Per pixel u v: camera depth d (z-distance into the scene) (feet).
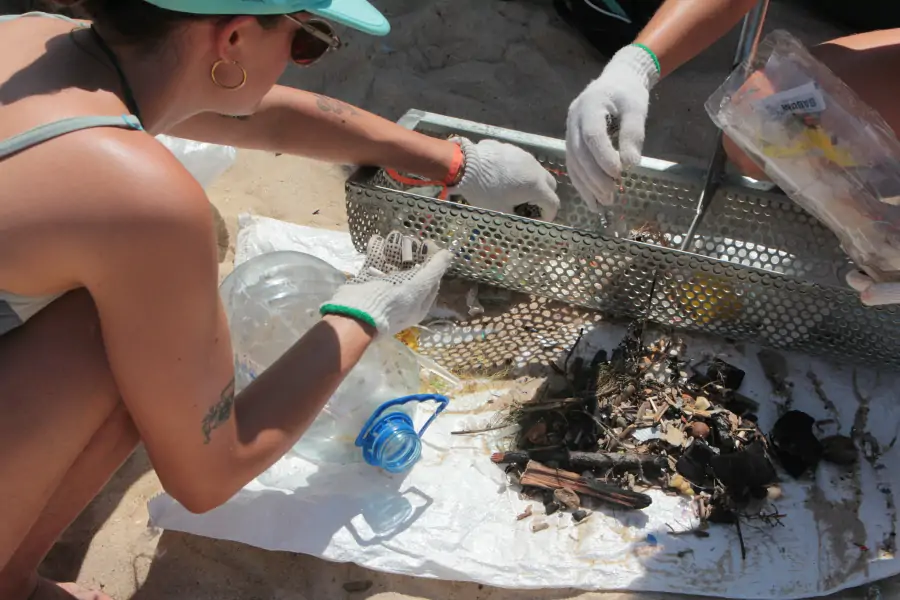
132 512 6.12
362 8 4.48
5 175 3.81
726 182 7.09
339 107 6.88
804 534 5.95
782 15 10.33
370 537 5.86
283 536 5.86
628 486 6.19
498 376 6.97
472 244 7.12
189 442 4.52
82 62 4.10
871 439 6.53
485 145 7.21
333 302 5.51
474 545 5.84
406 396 6.20
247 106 4.68
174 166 4.02
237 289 6.91
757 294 6.62
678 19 6.26
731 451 6.29
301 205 8.38
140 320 4.05
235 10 3.92
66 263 3.94
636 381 6.72
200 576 5.77
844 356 6.91
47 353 4.34
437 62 9.75
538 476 6.08
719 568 5.76
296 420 5.11
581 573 5.72
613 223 7.73
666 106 9.34
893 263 5.56
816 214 5.93
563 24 10.14
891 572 5.74
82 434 4.63
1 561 4.72
